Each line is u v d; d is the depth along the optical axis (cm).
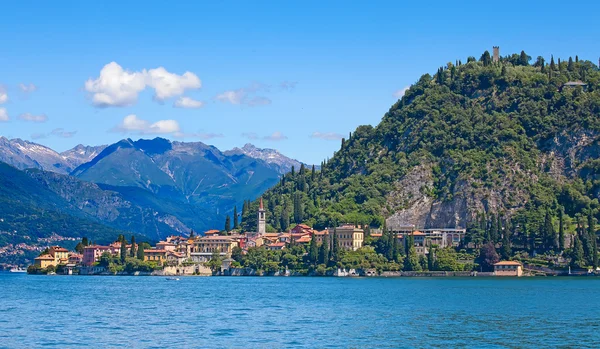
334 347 19162
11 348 19050
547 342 19875
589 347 19138
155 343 19750
